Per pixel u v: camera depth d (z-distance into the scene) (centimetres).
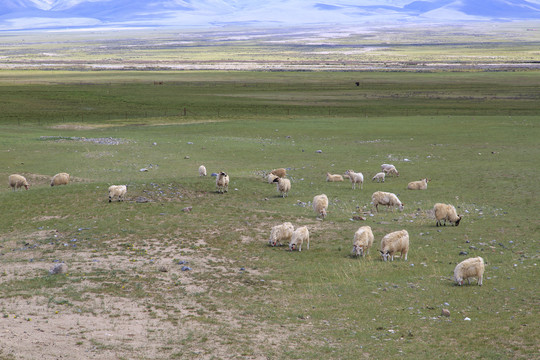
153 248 2736
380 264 2575
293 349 1689
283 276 2414
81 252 2667
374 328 1869
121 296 2102
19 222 3212
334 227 3231
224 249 2762
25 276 2305
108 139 7275
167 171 5344
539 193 4144
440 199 4053
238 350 1664
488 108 10888
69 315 1877
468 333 1802
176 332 1784
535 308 1994
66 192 3791
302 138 7494
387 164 5281
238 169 5438
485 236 3036
